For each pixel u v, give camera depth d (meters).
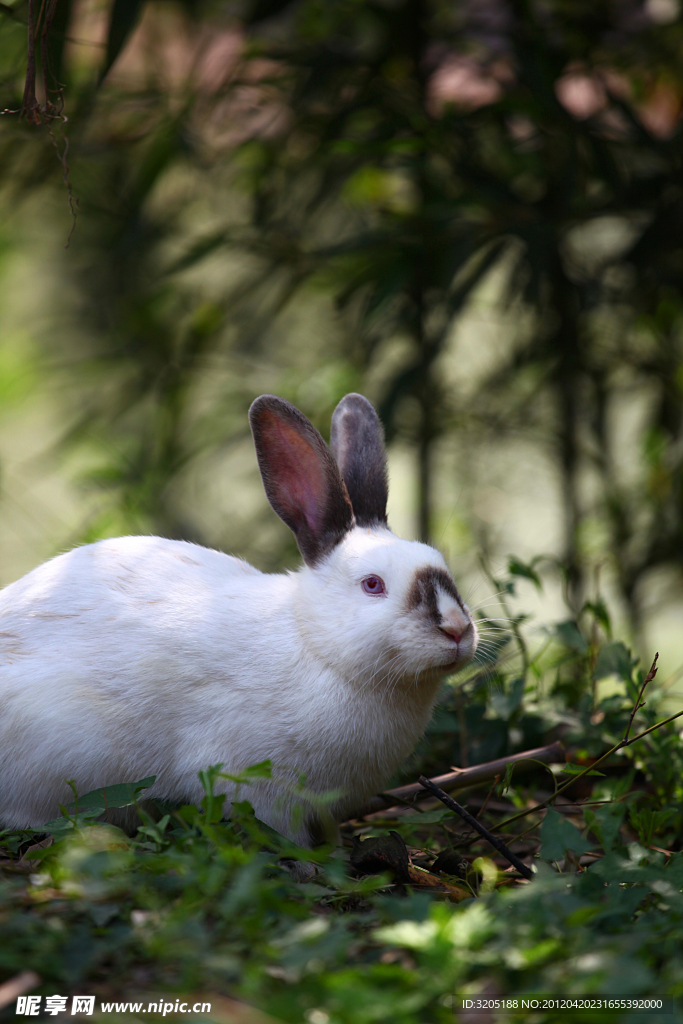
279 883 4.21
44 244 16.52
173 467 12.83
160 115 10.50
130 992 3.45
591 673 7.68
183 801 5.61
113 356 13.26
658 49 10.34
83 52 9.76
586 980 3.26
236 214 12.88
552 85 9.66
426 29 10.60
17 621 5.65
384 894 4.95
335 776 5.67
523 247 10.25
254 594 5.94
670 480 11.56
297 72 10.67
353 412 6.80
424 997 3.19
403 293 11.29
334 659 5.59
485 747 7.10
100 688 5.47
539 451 13.01
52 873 4.18
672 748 6.68
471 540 12.23
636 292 10.79
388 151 10.01
